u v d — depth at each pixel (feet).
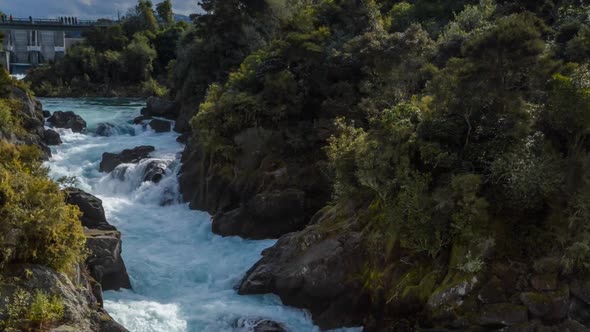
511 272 77.15
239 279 98.27
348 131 111.96
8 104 173.47
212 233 124.16
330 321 85.76
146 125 210.59
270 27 216.54
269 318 85.76
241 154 135.03
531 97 85.15
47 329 63.21
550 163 78.38
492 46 80.48
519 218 81.00
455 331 75.10
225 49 212.84
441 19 183.11
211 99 159.74
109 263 90.17
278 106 137.49
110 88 370.32
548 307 73.31
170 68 282.56
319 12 181.37
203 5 221.05
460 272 77.77
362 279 86.38
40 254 69.36
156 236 122.21
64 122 203.92
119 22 468.34
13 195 68.95
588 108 77.51
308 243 93.56
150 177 151.53
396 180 83.41
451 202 78.23
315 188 124.88
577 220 76.07
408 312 80.23
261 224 120.06
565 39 125.29
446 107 86.33
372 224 89.61
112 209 138.51
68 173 159.12
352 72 139.13
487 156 81.66
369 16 168.86
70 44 452.76
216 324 83.51
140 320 82.48
